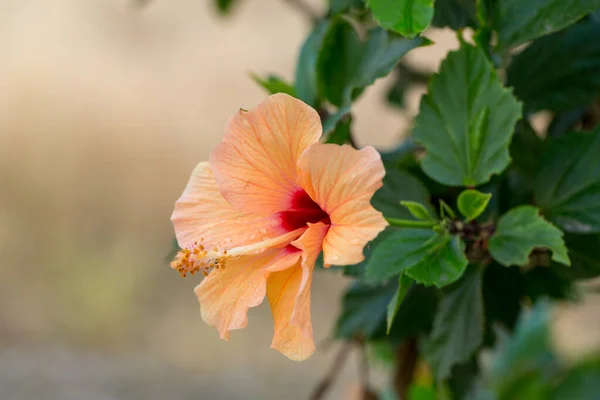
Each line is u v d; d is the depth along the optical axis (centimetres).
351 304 106
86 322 319
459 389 106
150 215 375
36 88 384
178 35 403
